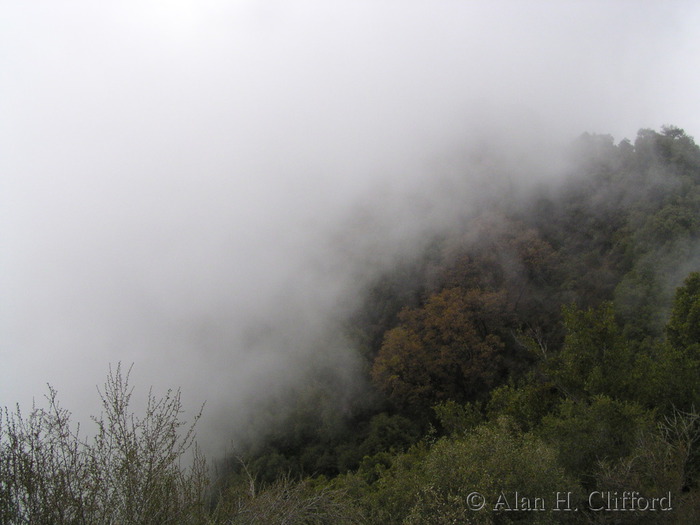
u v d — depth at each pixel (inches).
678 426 290.8
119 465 155.3
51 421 149.1
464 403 967.0
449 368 993.5
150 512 152.8
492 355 994.7
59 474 143.2
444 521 214.4
